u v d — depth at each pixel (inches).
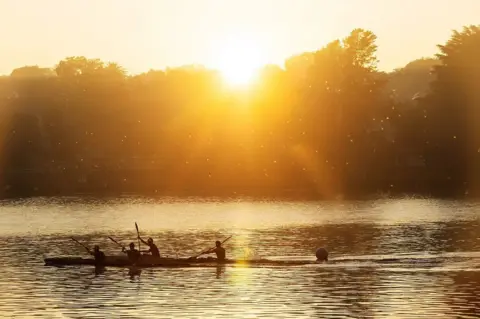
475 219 6117.1
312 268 3639.3
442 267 3619.6
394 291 3073.3
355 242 4746.6
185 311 2810.0
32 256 4288.9
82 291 3176.7
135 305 2910.9
